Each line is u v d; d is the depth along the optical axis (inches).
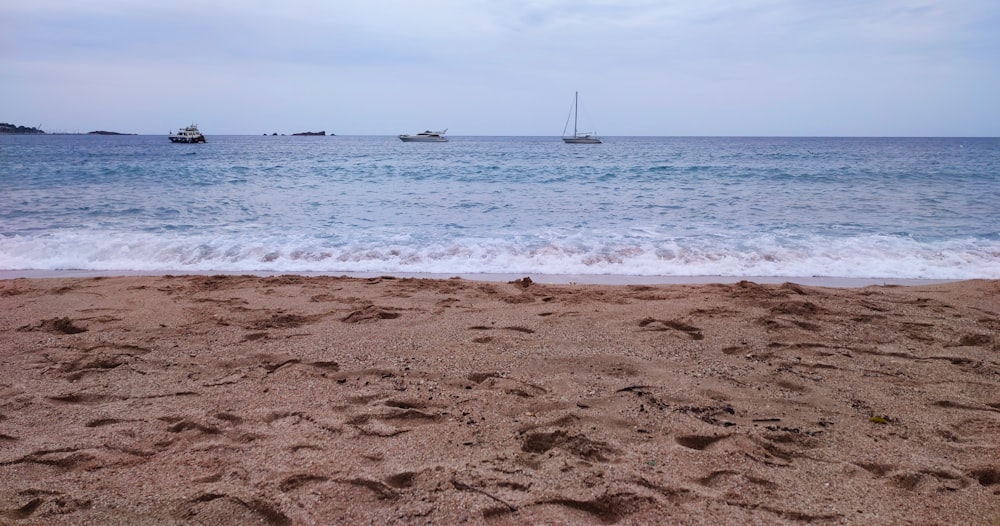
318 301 224.1
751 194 639.8
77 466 102.6
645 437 113.0
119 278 268.4
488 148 2534.5
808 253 346.6
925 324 192.5
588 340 174.4
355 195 622.2
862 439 113.7
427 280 267.4
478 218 472.1
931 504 91.6
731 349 167.2
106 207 510.3
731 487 95.7
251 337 177.5
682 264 326.6
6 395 134.0
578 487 94.6
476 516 87.0
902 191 664.4
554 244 362.9
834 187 711.7
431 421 120.1
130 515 88.0
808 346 170.4
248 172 894.4
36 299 224.5
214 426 117.2
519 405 127.9
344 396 133.0
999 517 87.8
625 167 1024.2
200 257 337.1
